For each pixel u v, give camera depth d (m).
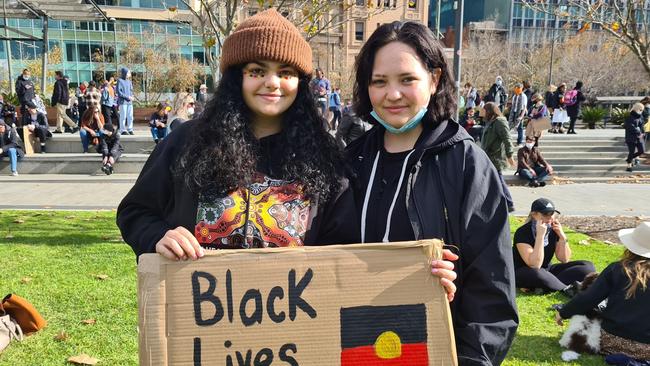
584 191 10.55
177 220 1.66
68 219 6.96
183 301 1.48
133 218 1.76
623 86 40.31
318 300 1.49
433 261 1.49
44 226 6.50
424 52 1.67
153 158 1.78
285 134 1.72
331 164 1.76
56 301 4.01
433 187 1.68
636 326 3.25
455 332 1.62
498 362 1.58
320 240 1.75
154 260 1.49
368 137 1.96
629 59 37.78
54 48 44.44
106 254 5.26
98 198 8.85
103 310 3.87
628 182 12.26
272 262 1.50
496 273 1.58
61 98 15.34
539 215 4.71
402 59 1.66
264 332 1.48
